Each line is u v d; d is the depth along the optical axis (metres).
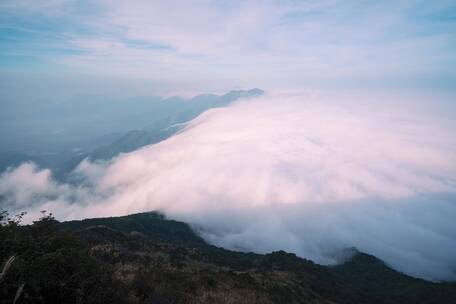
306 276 54.66
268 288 32.66
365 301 55.78
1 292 9.82
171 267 30.03
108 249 32.44
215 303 20.73
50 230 13.39
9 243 11.57
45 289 10.80
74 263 11.88
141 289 17.34
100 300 12.06
